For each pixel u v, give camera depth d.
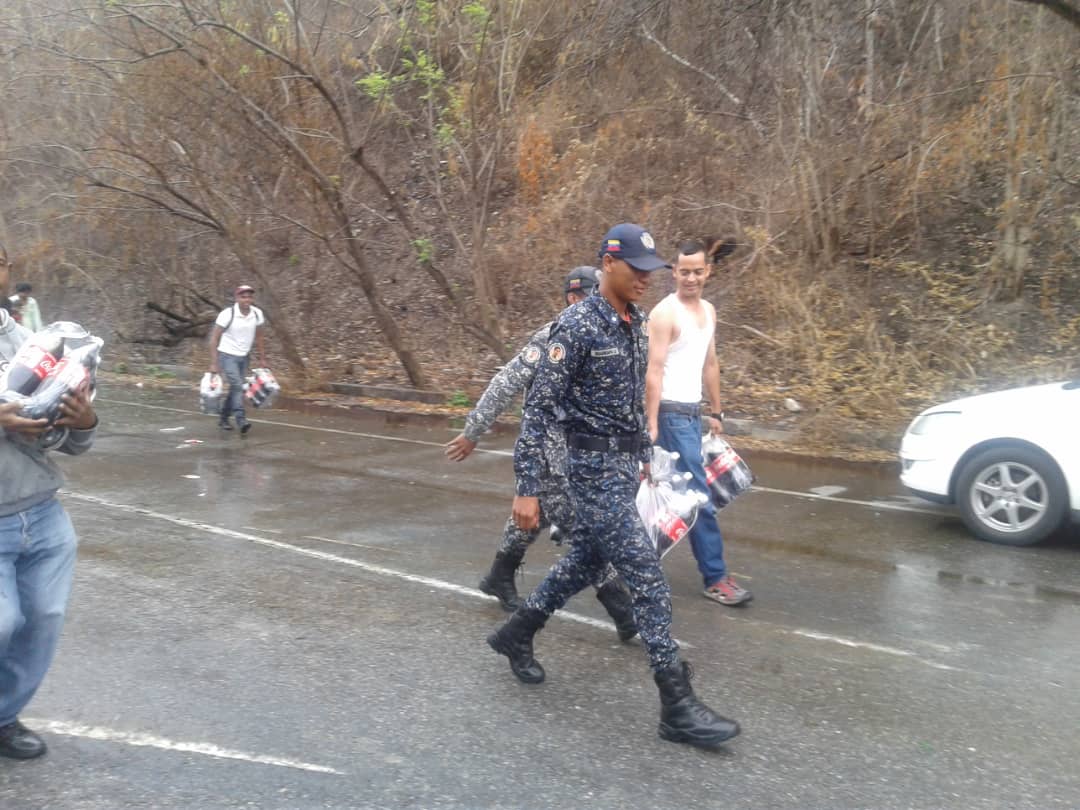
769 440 11.87
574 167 17.17
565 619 5.79
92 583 6.27
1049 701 4.77
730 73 18.05
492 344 15.48
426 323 18.11
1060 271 13.83
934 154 14.80
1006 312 13.59
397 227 20.12
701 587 6.51
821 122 14.98
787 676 5.02
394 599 6.11
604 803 3.75
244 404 12.58
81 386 3.73
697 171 16.72
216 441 11.92
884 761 4.13
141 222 18.55
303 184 15.40
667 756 4.14
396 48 15.12
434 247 19.27
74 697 4.59
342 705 4.56
